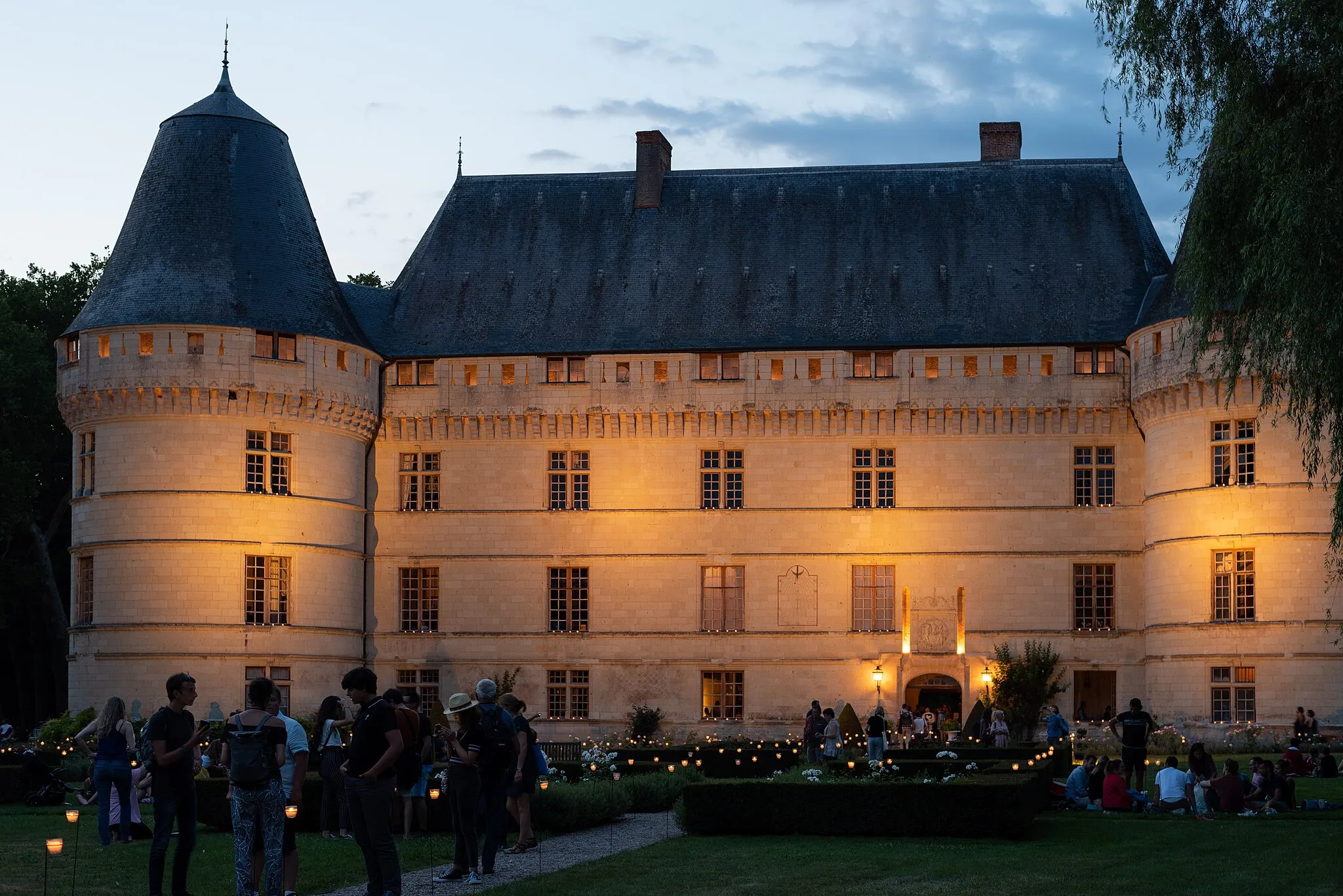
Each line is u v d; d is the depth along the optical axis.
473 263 72.88
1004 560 67.06
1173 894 22.66
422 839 29.53
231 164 66.81
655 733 67.25
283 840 21.94
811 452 68.31
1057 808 36.47
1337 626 58.31
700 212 73.06
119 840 29.16
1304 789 41.00
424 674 69.56
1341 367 29.97
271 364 64.62
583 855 27.72
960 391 67.25
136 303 64.12
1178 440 62.50
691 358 68.50
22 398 79.81
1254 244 31.08
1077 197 71.50
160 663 63.00
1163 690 62.75
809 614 67.69
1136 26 32.34
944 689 69.94
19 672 87.50
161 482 63.62
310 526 66.00
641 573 68.69
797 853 27.36
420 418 69.88
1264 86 30.81
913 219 71.56
